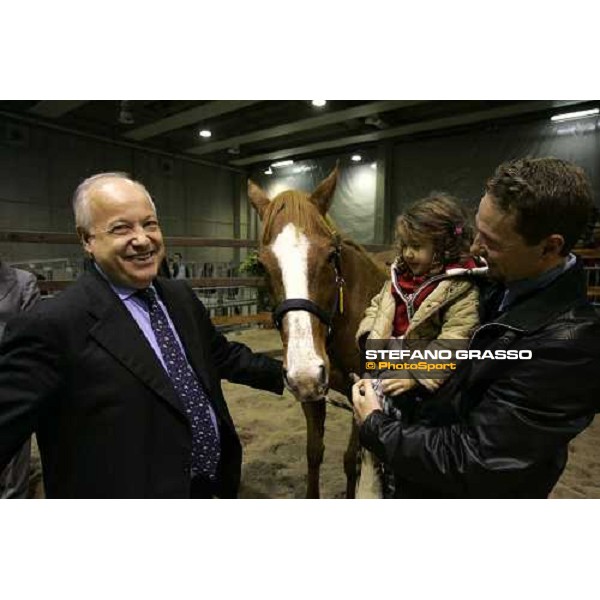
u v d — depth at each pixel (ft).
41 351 3.14
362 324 4.12
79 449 3.28
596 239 15.72
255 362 4.96
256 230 40.93
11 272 5.80
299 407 11.76
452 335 3.16
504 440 2.48
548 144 24.67
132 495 3.28
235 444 4.29
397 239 3.70
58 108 25.49
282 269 4.42
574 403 2.43
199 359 4.04
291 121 29.19
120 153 31.30
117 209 3.37
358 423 3.28
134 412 3.33
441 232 3.32
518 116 25.39
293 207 4.71
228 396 12.65
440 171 29.14
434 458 2.70
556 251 2.50
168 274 6.79
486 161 27.12
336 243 4.90
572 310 2.52
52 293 12.78
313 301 4.40
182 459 3.54
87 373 3.26
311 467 6.58
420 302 3.46
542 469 2.73
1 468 3.12
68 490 3.30
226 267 30.12
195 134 32.65
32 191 26.94
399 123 28.89
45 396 3.14
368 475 3.86
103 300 3.48
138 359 3.40
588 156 23.35
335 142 32.17
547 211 2.36
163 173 33.88
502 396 2.54
